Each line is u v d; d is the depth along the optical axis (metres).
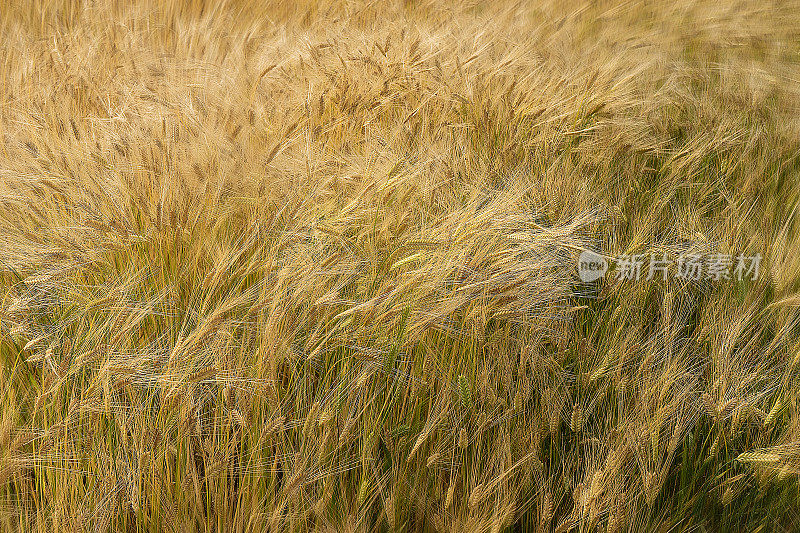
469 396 3.13
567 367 3.62
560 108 5.73
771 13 10.38
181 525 2.78
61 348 3.13
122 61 6.38
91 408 2.83
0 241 3.54
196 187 3.93
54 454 2.82
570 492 3.14
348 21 8.14
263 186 4.10
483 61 6.39
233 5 9.25
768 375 3.66
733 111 6.64
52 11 8.46
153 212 3.72
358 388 3.12
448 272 3.38
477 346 3.42
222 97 5.14
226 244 3.85
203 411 3.12
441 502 3.03
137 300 3.55
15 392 3.13
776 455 3.08
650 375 3.44
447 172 4.41
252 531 2.79
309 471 2.84
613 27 9.52
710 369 3.72
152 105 4.93
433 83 5.84
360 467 3.06
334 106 5.38
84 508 2.79
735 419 3.27
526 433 3.17
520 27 8.26
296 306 3.23
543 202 4.43
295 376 3.20
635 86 6.91
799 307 4.00
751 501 3.26
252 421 3.06
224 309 3.06
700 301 4.24
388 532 2.93
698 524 3.13
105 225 3.58
